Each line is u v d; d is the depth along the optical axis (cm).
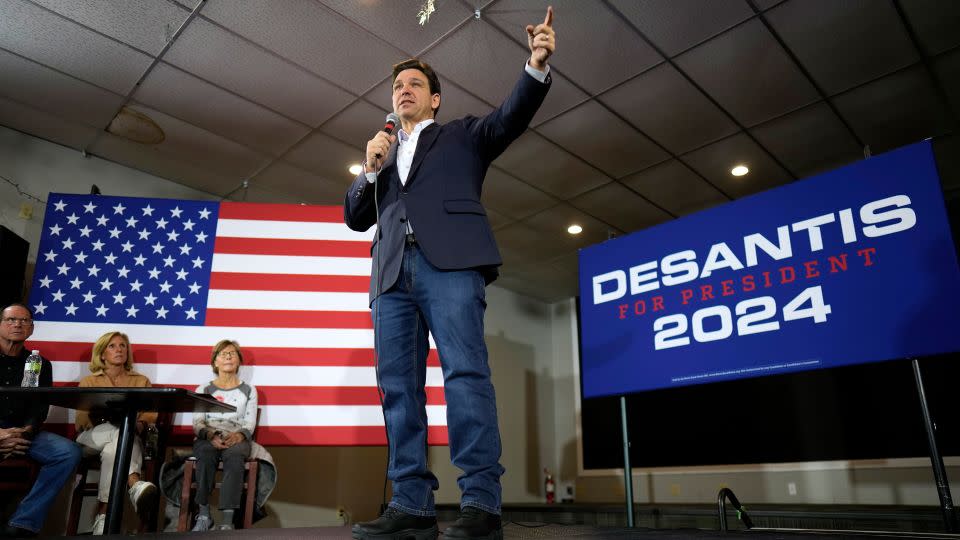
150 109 440
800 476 629
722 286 288
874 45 377
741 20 359
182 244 391
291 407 365
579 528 214
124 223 393
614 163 519
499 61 398
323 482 554
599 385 321
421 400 143
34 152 464
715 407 709
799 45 378
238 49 384
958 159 513
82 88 416
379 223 154
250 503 334
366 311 385
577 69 403
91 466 335
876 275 242
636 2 346
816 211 264
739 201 291
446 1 347
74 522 322
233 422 346
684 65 398
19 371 315
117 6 346
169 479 348
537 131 473
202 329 376
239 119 455
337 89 423
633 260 325
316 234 398
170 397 227
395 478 137
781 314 265
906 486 559
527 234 657
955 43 375
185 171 523
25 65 393
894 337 232
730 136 478
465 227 140
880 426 588
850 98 430
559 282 790
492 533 121
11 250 398
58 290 374
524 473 746
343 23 363
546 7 350
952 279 223
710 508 512
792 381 661
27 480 305
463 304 135
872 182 251
